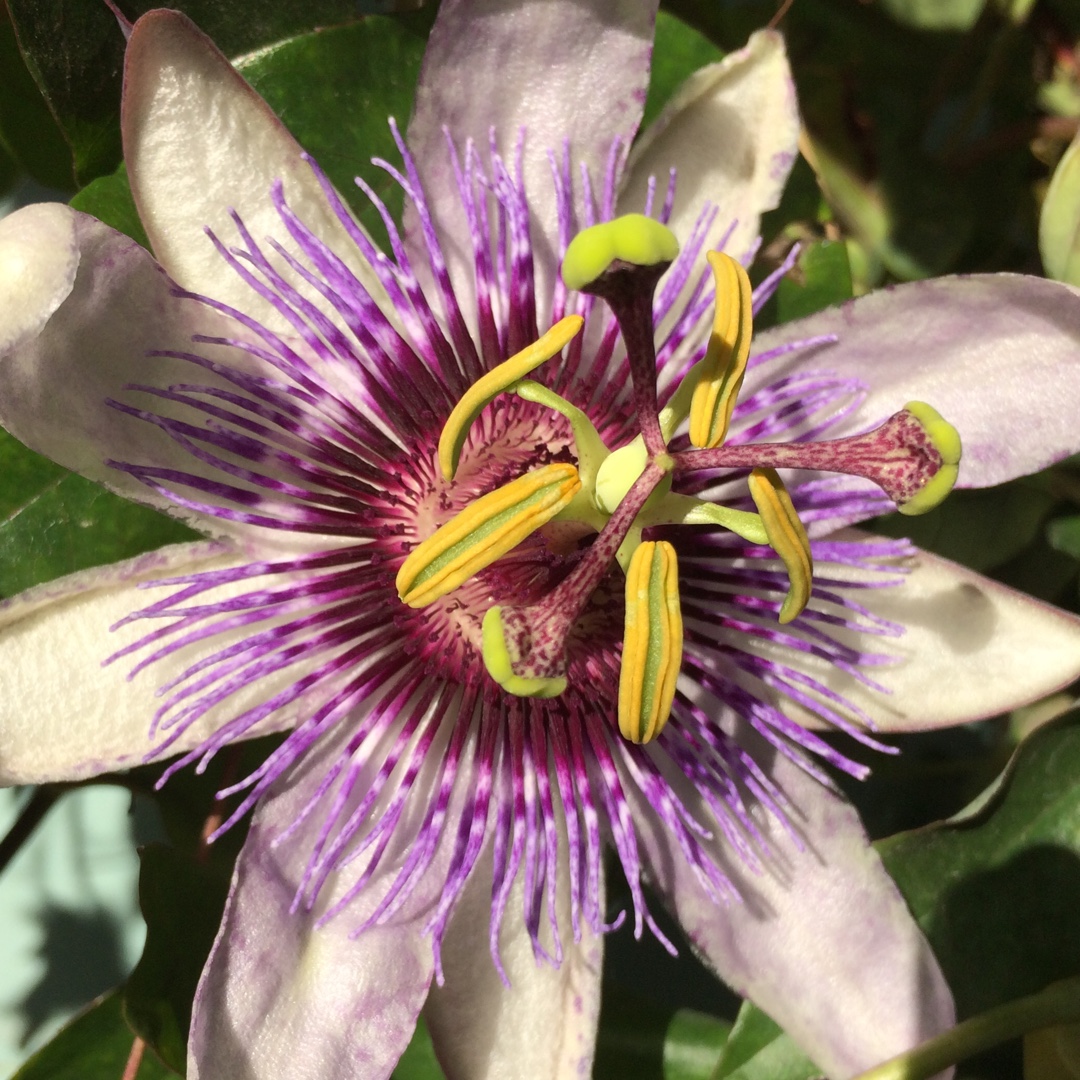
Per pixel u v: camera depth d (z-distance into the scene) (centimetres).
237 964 10
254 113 10
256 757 13
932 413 10
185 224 10
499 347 12
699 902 11
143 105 10
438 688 12
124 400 10
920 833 12
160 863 12
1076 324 11
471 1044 11
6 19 13
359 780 11
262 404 11
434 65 11
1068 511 14
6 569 12
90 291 9
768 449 10
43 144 14
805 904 11
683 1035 13
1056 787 12
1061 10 14
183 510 10
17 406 9
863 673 12
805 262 13
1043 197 14
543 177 11
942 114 16
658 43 13
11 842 13
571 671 12
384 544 11
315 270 11
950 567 11
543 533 12
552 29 11
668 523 11
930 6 14
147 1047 12
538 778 11
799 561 10
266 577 11
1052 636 11
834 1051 11
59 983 18
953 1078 11
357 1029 10
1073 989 11
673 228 12
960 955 12
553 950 11
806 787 11
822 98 14
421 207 11
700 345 12
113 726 10
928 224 14
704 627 12
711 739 11
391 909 11
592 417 12
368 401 11
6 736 10
